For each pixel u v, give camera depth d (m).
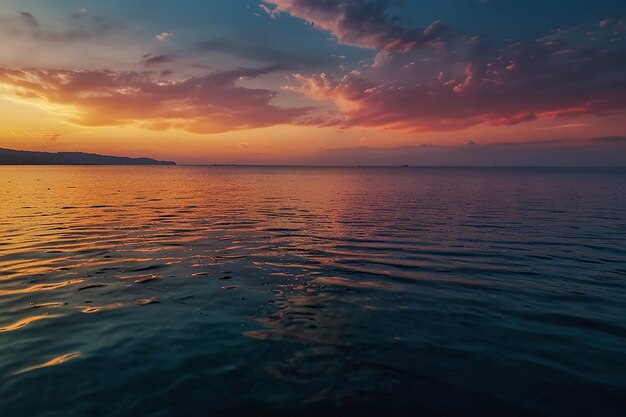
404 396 5.90
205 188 67.00
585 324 8.79
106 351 7.38
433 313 9.47
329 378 6.43
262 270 13.56
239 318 9.09
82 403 5.69
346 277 12.73
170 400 5.79
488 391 6.05
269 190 62.53
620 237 20.59
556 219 27.77
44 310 9.51
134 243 18.39
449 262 14.95
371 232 22.08
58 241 18.72
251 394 5.95
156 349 7.46
